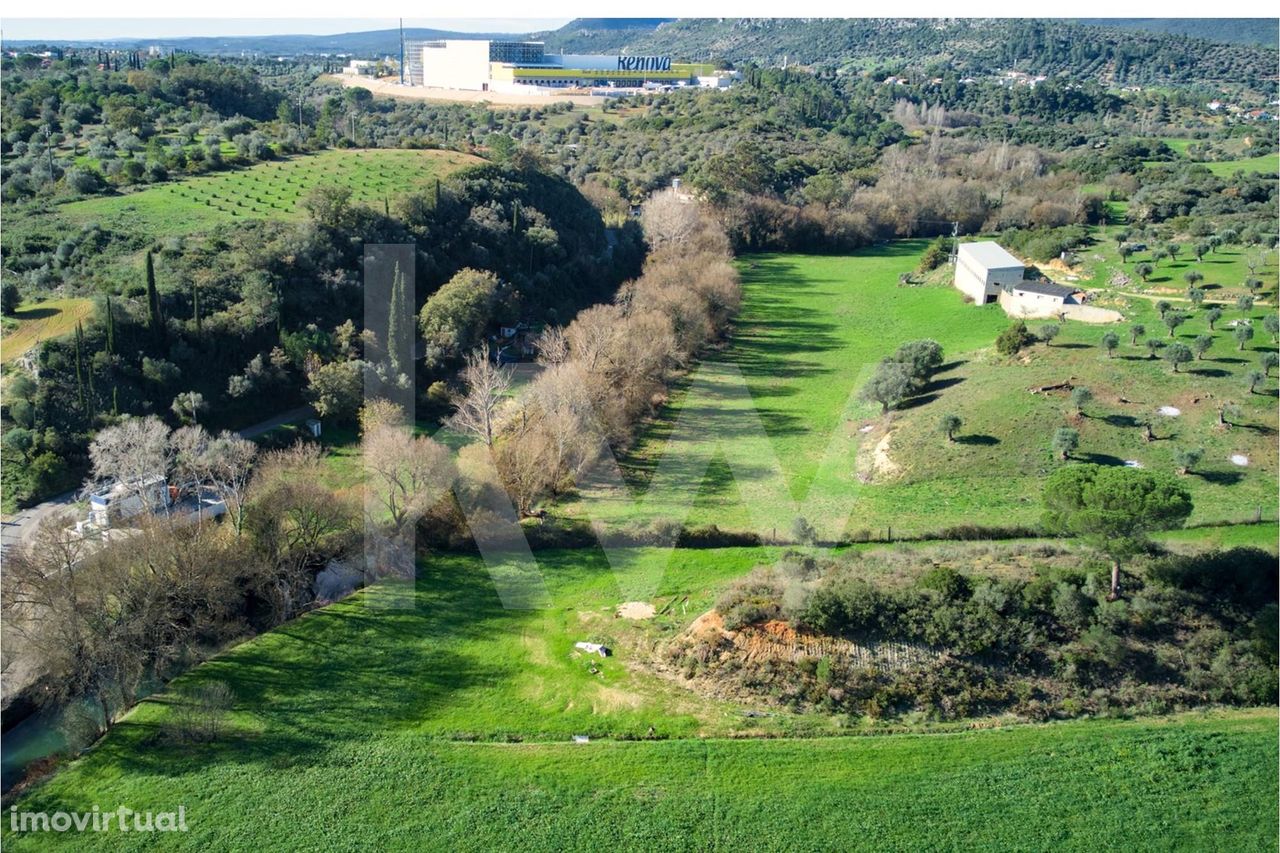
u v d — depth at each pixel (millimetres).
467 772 37500
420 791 36656
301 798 36375
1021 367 75000
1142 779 36125
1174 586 43031
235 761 38219
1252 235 104562
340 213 91375
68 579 43969
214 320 75125
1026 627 41469
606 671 42750
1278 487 54125
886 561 46719
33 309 73750
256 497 53125
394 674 43312
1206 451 58719
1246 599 42656
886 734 38562
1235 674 40312
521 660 43906
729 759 37625
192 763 38156
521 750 38531
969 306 102062
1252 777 36031
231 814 35656
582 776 37125
